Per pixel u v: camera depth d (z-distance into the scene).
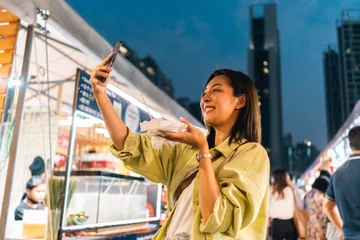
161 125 1.16
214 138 1.53
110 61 1.41
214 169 1.24
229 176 1.14
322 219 4.67
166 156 1.46
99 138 3.27
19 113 2.21
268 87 86.81
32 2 2.15
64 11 2.46
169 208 1.43
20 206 3.32
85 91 2.97
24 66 2.28
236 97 1.39
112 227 3.06
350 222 2.45
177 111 4.95
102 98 1.41
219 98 1.35
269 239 6.27
